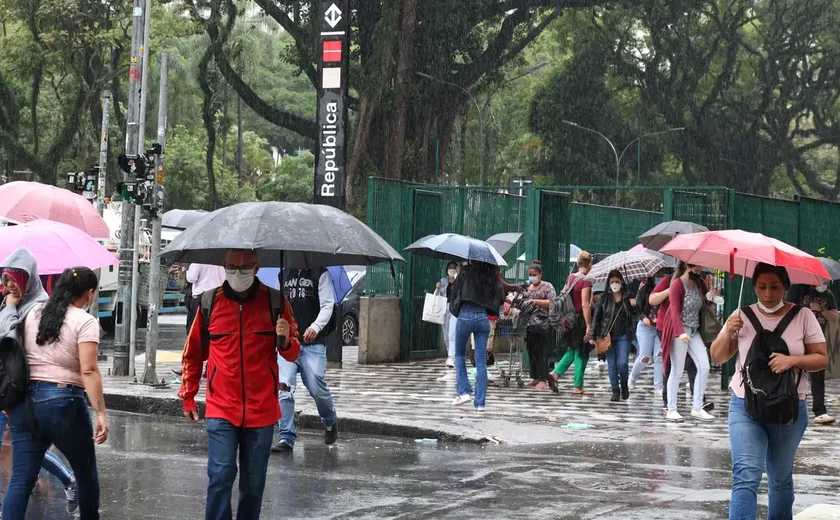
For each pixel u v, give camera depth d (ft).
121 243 52.19
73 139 157.48
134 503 25.44
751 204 59.06
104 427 20.61
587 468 31.14
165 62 86.22
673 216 59.06
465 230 67.92
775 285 20.16
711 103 182.39
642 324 52.03
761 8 184.34
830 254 68.64
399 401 45.98
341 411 40.86
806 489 28.66
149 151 48.62
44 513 24.53
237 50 157.28
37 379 20.38
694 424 41.83
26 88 165.48
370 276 64.85
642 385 57.16
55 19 131.75
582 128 177.88
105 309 77.92
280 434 33.50
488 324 43.91
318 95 65.26
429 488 27.71
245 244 19.20
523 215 72.64
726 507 25.49
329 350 60.49
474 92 171.42
